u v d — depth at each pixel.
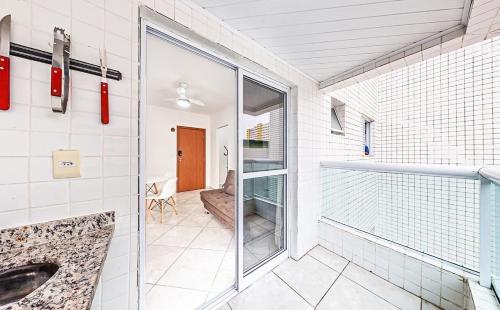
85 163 0.83
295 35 1.48
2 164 0.67
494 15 1.10
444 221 1.51
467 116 2.64
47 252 0.67
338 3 1.14
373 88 3.70
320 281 1.73
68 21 0.79
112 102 0.90
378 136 3.71
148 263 2.02
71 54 0.79
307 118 2.20
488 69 2.48
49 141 0.75
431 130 3.00
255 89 1.82
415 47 1.58
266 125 1.93
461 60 2.69
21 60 0.70
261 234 1.95
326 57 1.80
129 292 0.96
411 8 1.17
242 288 1.63
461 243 1.44
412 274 1.58
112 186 0.90
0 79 0.64
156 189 4.17
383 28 1.37
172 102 4.70
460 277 1.36
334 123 2.92
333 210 2.38
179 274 1.84
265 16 1.27
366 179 2.04
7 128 0.68
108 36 0.89
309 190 2.24
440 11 1.18
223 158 5.95
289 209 2.11
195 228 2.95
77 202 0.81
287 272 1.86
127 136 0.95
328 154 2.60
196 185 6.01
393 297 1.54
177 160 5.59
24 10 0.71
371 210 2.00
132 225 0.97
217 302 1.48
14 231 0.68
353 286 1.67
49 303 0.43
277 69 1.80
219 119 5.62
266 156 1.94
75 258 0.63
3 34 0.64
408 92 3.29
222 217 2.97
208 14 1.25
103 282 0.89
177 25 1.13
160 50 2.16
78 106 0.81
